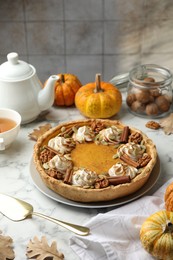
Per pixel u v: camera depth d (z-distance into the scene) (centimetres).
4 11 179
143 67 130
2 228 100
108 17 180
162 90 126
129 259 93
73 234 99
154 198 102
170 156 117
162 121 126
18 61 125
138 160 109
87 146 114
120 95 128
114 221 96
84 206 102
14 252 95
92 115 126
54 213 103
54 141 113
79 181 103
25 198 107
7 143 117
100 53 189
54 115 131
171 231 91
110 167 108
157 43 186
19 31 183
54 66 192
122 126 118
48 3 177
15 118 120
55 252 94
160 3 177
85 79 192
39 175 110
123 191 102
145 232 92
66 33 184
